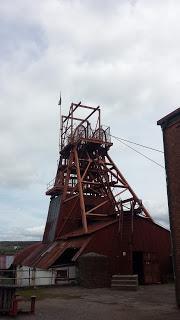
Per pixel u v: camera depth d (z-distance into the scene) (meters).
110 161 39.44
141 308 17.53
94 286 27.58
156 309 17.16
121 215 31.67
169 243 32.81
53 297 22.11
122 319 14.87
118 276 26.61
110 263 30.20
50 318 15.20
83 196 37.22
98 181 40.06
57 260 32.53
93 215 34.69
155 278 31.20
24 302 19.95
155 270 31.44
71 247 32.03
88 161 38.81
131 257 30.72
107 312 16.53
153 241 32.16
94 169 40.19
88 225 36.88
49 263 30.95
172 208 18.78
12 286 15.84
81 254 29.45
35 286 27.48
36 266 33.50
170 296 21.94
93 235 30.59
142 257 31.36
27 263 38.22
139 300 20.41
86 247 29.94
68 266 30.41
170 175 19.09
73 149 39.31
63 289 26.58
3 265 48.84
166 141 19.55
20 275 32.72
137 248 31.31
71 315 15.88
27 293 24.27
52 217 40.50
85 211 36.69
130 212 31.94
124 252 30.86
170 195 18.97
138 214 32.62
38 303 19.52
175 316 15.18
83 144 38.94
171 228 18.72
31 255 40.06
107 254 30.42
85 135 39.59
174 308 17.33
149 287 28.16
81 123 39.97
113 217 35.12
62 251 32.22
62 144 43.44
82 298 21.55
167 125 19.56
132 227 31.14
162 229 32.84
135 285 25.62
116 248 30.89
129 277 26.09
